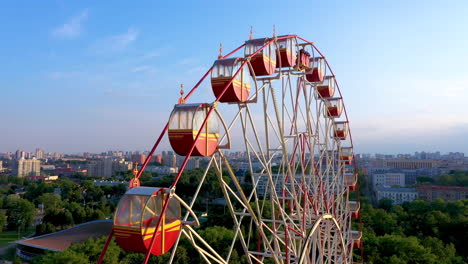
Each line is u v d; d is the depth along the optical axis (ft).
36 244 273.95
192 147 59.82
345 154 181.16
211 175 558.15
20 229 397.19
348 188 177.78
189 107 64.18
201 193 479.00
